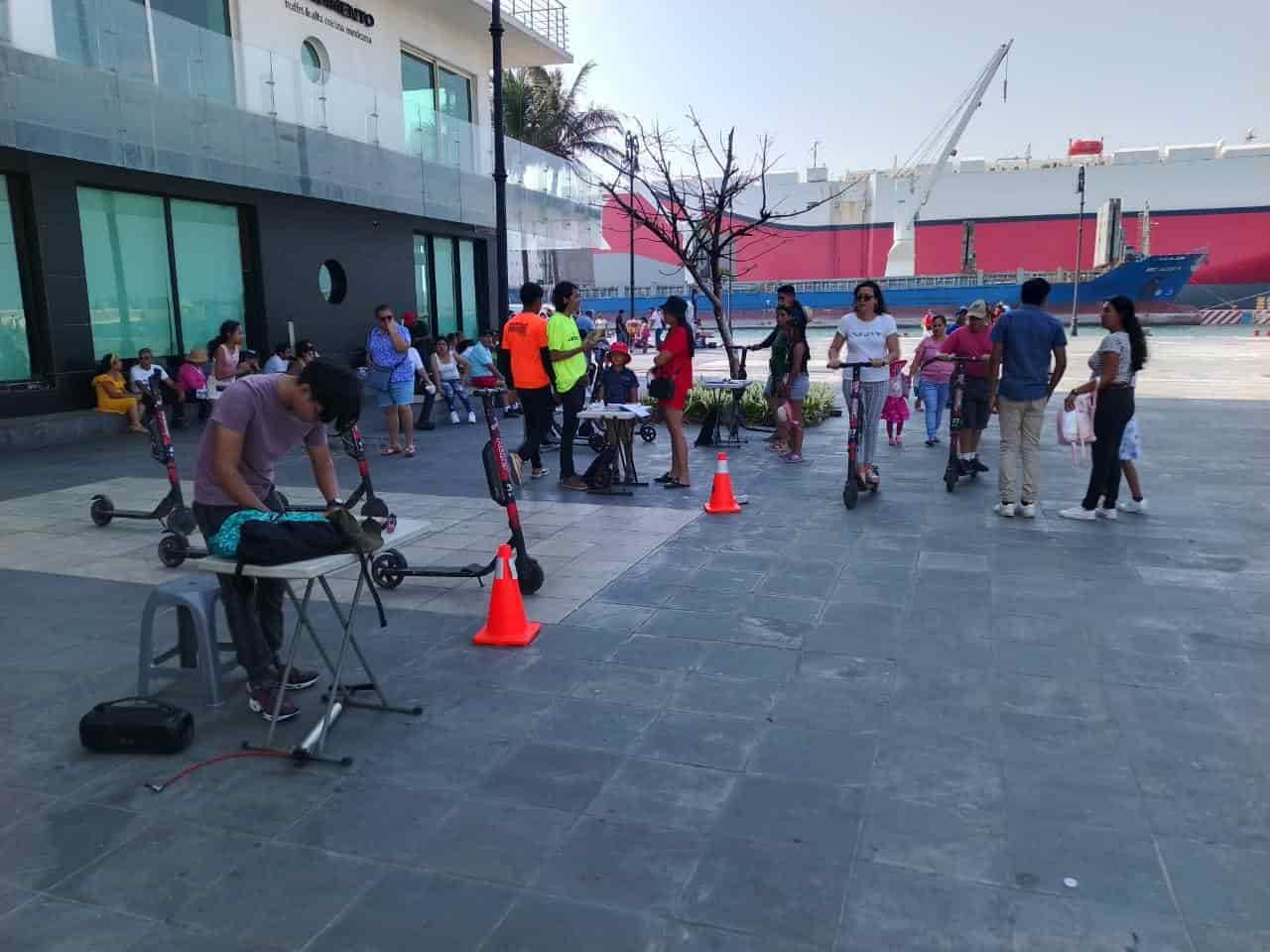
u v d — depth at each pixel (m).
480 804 3.19
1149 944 2.44
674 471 8.63
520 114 33.31
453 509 7.88
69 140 11.20
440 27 20.44
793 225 75.31
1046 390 7.08
